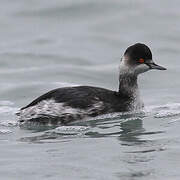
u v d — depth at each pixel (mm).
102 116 16016
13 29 26484
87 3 28344
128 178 11406
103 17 27359
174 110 16594
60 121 15633
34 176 11648
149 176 11492
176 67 21406
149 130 14688
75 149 13234
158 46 23906
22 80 20094
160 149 13023
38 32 26062
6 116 16375
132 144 13484
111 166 12070
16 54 23141
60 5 28406
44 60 22594
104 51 23656
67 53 23391
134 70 16672
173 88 19188
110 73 20922
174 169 11820
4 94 18625
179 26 25938
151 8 28047
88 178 11461
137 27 26141
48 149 13305
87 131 14781
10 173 11828
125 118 15945
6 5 28938
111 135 14336
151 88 19359
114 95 16609
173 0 29188
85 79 20344
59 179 11461
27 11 28219
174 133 14312
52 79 20250
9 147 13547
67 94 15922
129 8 28078
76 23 26969
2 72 21125
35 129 15148
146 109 16828
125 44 24344
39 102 15797
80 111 15742
